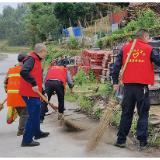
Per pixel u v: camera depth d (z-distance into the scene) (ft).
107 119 11.27
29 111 11.57
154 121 12.78
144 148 11.03
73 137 13.19
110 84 20.76
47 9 90.07
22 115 13.51
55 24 81.46
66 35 77.15
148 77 10.68
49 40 84.79
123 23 57.77
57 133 13.93
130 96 10.91
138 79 10.61
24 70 10.88
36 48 11.73
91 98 20.49
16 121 16.63
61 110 17.04
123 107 11.23
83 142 12.23
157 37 24.27
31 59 11.39
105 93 20.92
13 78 13.58
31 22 96.73
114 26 56.95
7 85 13.94
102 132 11.02
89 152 10.79
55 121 16.71
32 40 112.78
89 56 31.27
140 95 10.78
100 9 86.28
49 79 16.57
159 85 16.03
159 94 16.22
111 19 62.18
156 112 14.53
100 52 30.37
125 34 40.09
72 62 33.17
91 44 57.00
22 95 11.55
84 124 15.83
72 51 56.49
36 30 94.07
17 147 11.57
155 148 11.25
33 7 98.32
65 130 14.53
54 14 81.56
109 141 12.37
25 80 11.09
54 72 16.85
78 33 73.10
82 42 59.11
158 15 50.93
